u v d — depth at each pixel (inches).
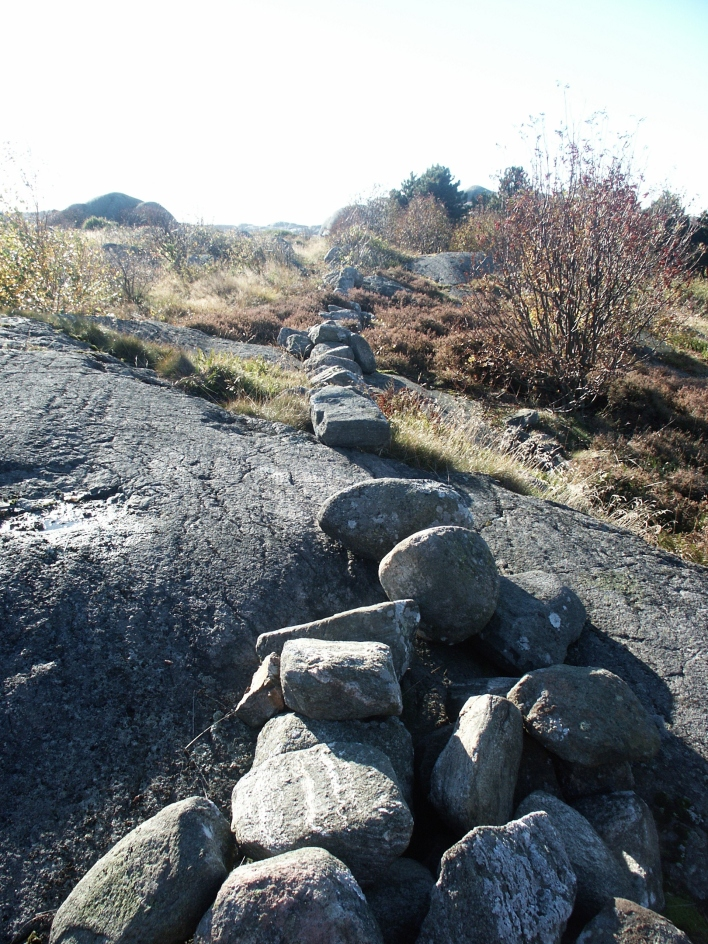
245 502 143.3
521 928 64.2
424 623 111.1
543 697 93.3
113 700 93.7
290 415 202.1
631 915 68.9
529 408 356.2
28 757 84.4
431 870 77.6
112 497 136.5
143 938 63.3
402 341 406.6
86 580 109.9
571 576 142.3
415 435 202.1
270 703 93.7
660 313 396.5
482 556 113.5
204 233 793.6
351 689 86.0
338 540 134.0
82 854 77.1
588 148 357.4
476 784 78.7
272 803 76.4
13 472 137.4
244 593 116.3
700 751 102.4
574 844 79.0
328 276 632.4
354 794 74.5
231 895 62.2
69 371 197.5
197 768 89.1
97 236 802.8
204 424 183.6
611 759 89.2
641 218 356.2
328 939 58.9
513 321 387.9
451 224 1089.4
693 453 320.5
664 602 136.7
